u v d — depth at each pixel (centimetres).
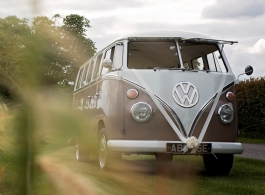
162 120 604
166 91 612
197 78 627
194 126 608
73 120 42
